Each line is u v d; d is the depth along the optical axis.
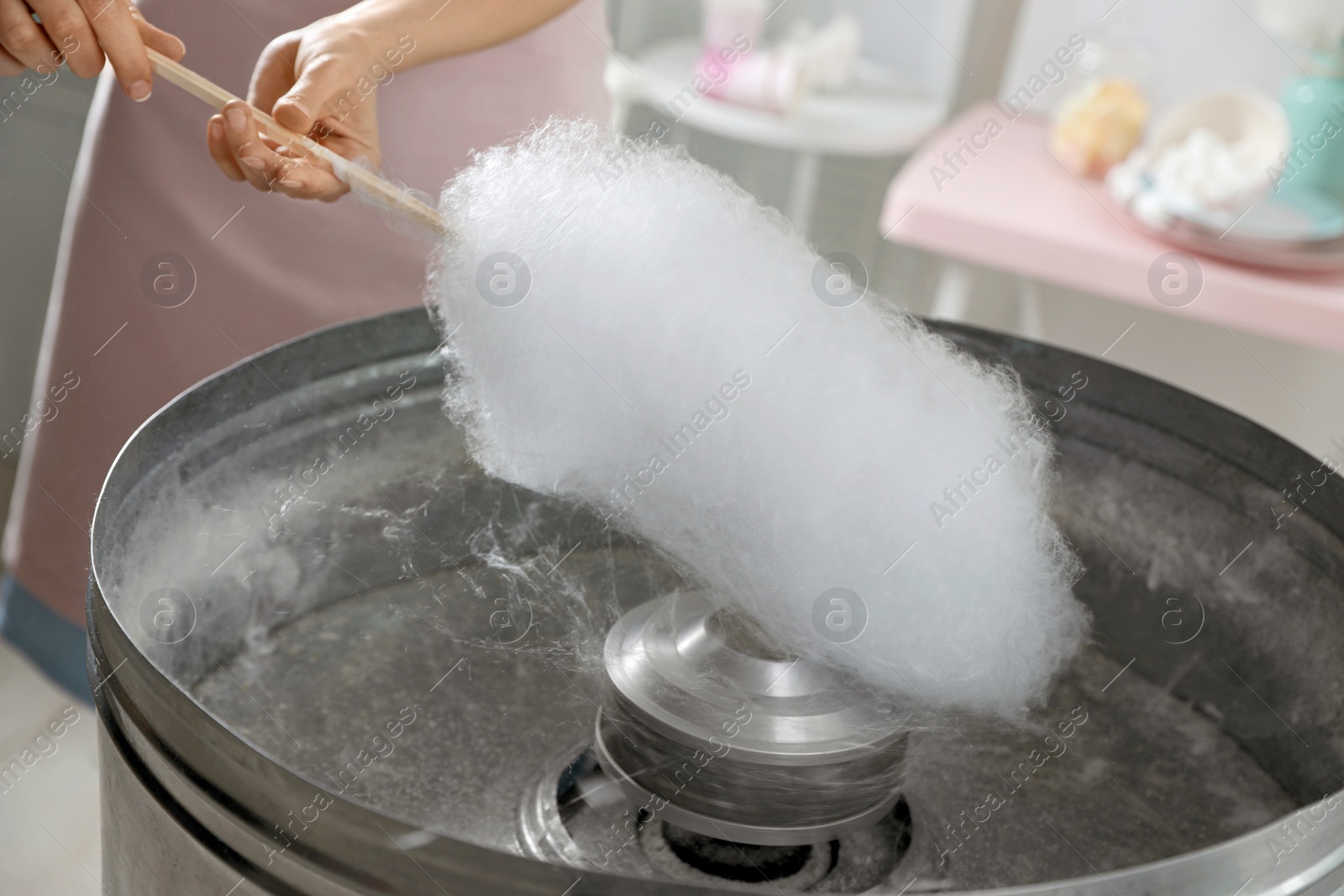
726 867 0.67
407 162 1.23
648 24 2.44
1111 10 2.05
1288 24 1.87
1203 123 1.88
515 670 0.80
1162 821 0.72
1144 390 0.91
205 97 0.81
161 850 0.58
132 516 0.71
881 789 0.65
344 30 0.91
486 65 1.20
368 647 0.82
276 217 1.22
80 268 1.28
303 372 0.85
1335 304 1.52
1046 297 2.00
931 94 2.31
